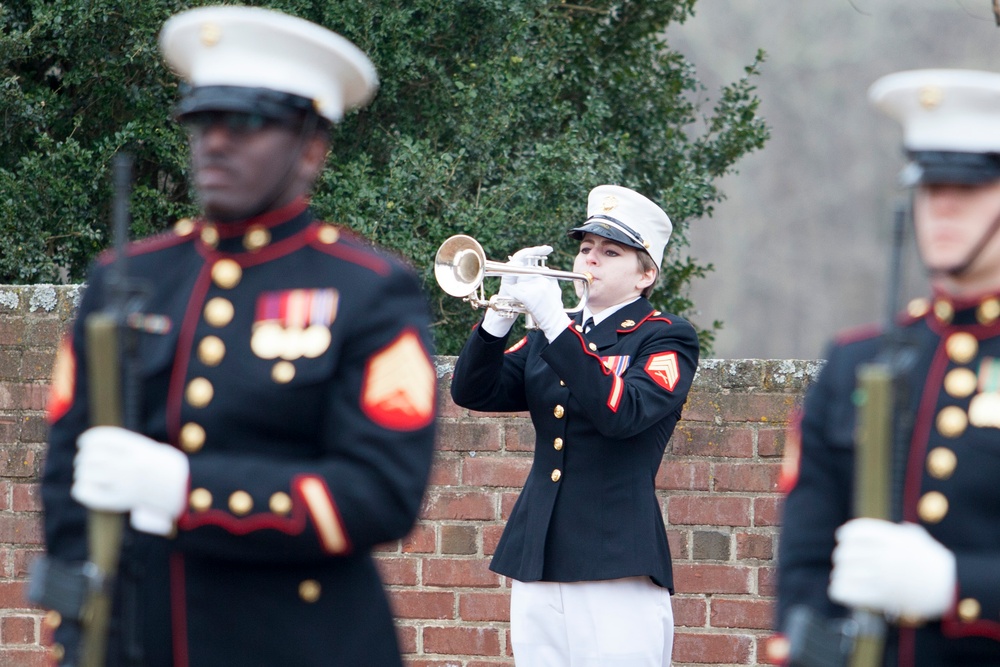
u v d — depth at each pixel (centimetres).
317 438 1000
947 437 929
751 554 2034
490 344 1733
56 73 2900
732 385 2045
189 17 986
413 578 2084
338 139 2902
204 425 988
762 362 2041
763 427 2038
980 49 7194
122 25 2739
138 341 977
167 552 1007
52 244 2766
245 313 1006
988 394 927
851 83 7325
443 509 2081
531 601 1681
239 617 995
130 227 2797
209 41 978
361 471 970
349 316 991
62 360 1065
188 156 2769
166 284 1041
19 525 2094
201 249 1042
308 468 973
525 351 1816
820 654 896
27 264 2694
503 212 2739
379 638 1039
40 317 2098
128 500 919
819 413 992
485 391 1762
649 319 1767
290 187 1021
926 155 917
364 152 2917
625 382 1667
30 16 2811
